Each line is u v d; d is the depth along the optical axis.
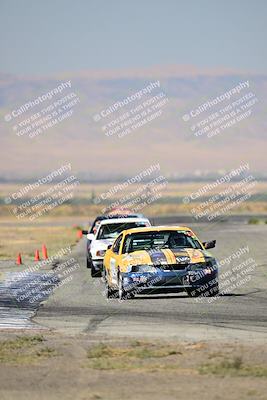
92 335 32.66
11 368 26.17
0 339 32.06
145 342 30.36
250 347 28.95
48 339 31.77
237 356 27.14
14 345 30.23
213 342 30.27
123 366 25.88
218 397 21.88
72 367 26.11
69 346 29.95
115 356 27.69
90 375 24.86
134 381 23.92
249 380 23.77
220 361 26.34
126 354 27.88
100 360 27.03
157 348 28.98
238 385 23.19
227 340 30.77
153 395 22.23
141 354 27.59
